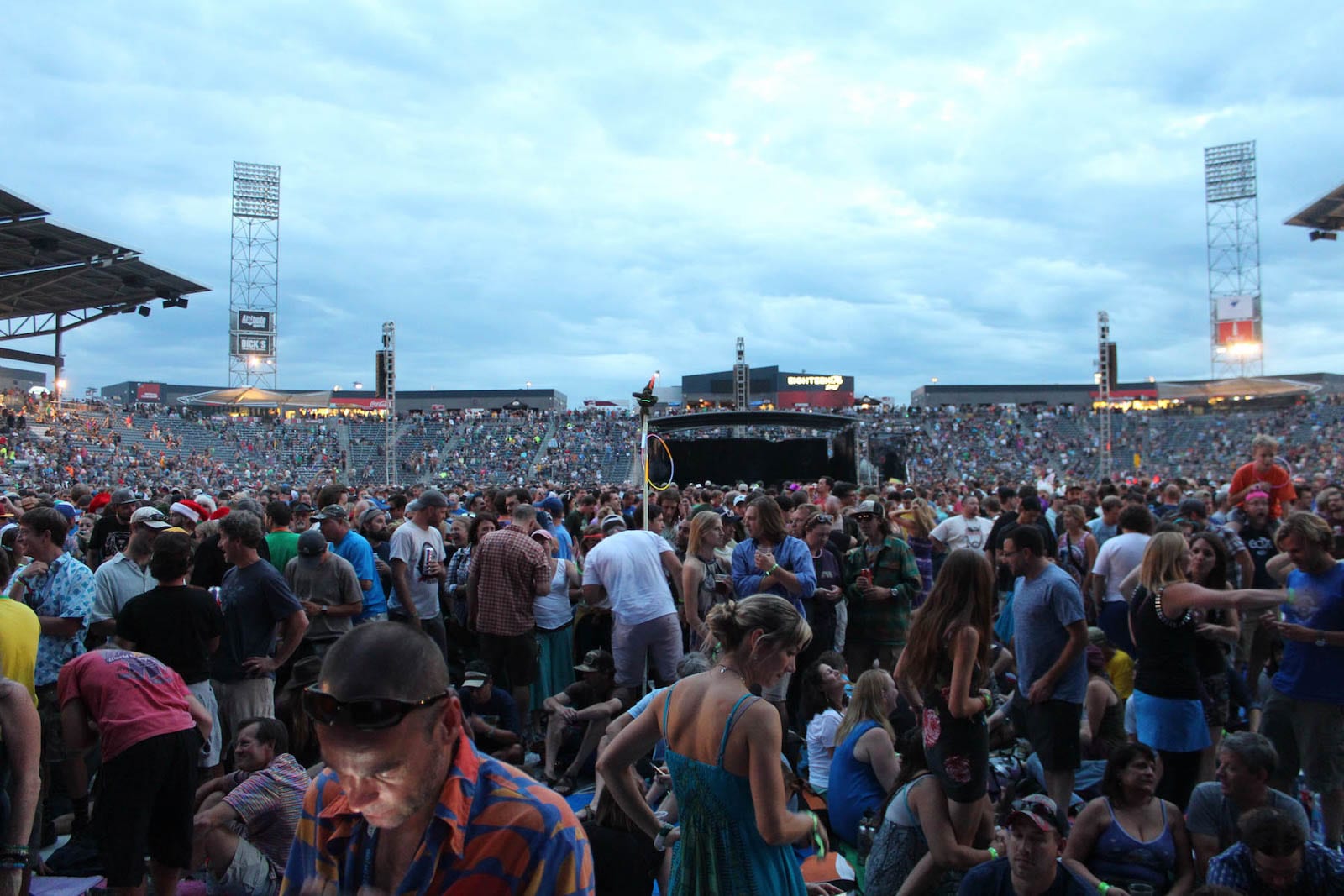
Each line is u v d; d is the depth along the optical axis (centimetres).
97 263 2280
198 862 450
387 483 3691
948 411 5922
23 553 575
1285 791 518
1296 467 4084
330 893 160
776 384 7888
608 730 454
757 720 296
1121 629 686
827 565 727
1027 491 891
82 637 568
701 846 301
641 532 682
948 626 405
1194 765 512
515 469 5228
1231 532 780
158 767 407
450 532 1068
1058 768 499
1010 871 370
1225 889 324
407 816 150
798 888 309
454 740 161
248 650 568
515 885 155
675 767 309
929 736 414
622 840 411
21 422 3788
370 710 143
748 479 2870
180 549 494
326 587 673
